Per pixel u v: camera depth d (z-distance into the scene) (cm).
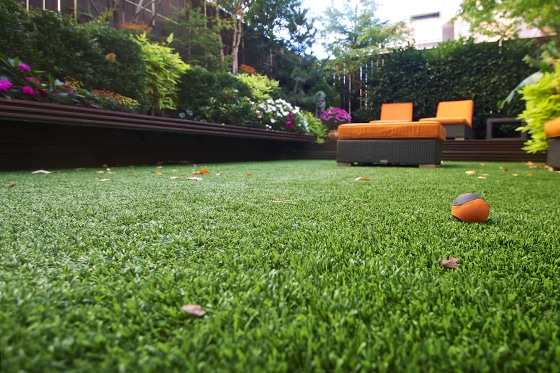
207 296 57
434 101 881
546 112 379
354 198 168
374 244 88
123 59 471
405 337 45
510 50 793
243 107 612
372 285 61
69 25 409
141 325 48
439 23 1468
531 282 63
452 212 120
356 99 1054
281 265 73
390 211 134
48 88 361
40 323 47
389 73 927
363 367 39
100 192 184
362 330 46
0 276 64
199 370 38
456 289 59
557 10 511
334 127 923
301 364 40
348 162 461
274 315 50
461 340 44
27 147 353
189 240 91
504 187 214
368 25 1059
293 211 133
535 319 49
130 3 693
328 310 52
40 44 382
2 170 332
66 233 97
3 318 48
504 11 598
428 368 39
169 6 788
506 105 797
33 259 74
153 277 65
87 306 53
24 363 38
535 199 165
